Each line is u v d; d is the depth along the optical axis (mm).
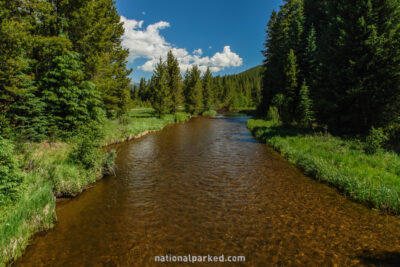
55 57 13625
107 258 4918
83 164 9414
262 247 5254
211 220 6551
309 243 5344
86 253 5090
